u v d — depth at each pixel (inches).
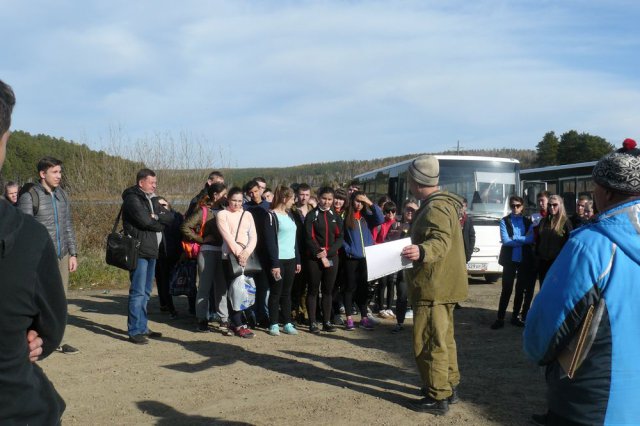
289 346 285.1
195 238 309.4
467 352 280.8
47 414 77.2
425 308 195.3
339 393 215.6
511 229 331.6
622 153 90.4
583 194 326.0
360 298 334.0
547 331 87.3
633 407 82.7
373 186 705.0
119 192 691.4
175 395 210.4
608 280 84.3
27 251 73.2
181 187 724.0
